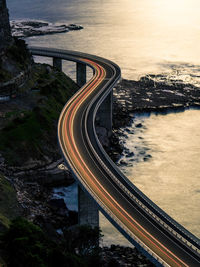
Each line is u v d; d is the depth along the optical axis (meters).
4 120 160.38
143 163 163.62
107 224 126.00
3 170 139.50
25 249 82.81
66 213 128.25
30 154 150.38
